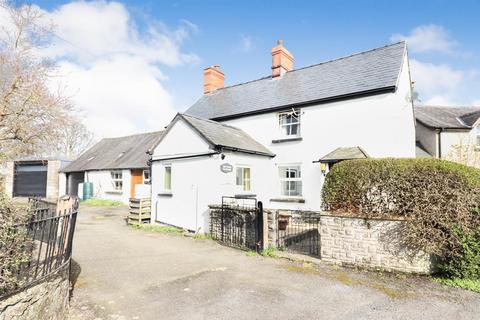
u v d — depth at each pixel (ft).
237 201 33.96
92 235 31.73
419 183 19.12
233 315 13.55
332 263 21.61
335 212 21.85
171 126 37.58
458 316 13.51
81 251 24.80
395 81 33.88
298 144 40.50
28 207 11.94
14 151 36.42
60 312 12.73
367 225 20.53
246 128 46.19
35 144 38.65
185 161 35.53
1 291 9.29
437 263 19.01
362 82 37.24
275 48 51.65
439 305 14.65
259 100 47.21
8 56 36.55
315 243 27.61
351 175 21.66
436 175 18.66
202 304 14.70
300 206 39.17
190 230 33.96
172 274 19.21
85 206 60.23
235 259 23.03
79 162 81.30
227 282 17.84
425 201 18.76
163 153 38.70
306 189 39.17
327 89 40.09
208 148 32.83
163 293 16.06
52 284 11.98
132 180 64.85
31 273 11.50
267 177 40.93
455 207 17.75
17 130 36.40
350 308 14.34
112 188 69.31
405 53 38.58
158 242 28.86
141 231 34.47
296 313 13.80
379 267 20.03
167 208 37.29
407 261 19.30
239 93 53.88
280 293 16.17
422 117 56.85
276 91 47.06
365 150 35.09
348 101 36.88
